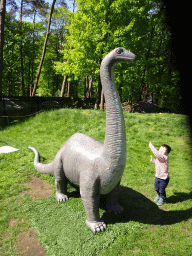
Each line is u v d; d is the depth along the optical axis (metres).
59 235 2.55
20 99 10.09
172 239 2.48
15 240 2.52
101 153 2.50
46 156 5.55
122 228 2.66
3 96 9.52
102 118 8.96
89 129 8.12
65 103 12.38
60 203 3.28
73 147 2.93
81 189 2.64
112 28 10.03
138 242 2.45
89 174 2.54
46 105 11.12
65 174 3.12
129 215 2.98
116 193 3.02
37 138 7.53
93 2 9.55
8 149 5.97
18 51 20.09
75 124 8.58
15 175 4.35
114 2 9.36
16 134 8.02
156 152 3.20
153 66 15.23
